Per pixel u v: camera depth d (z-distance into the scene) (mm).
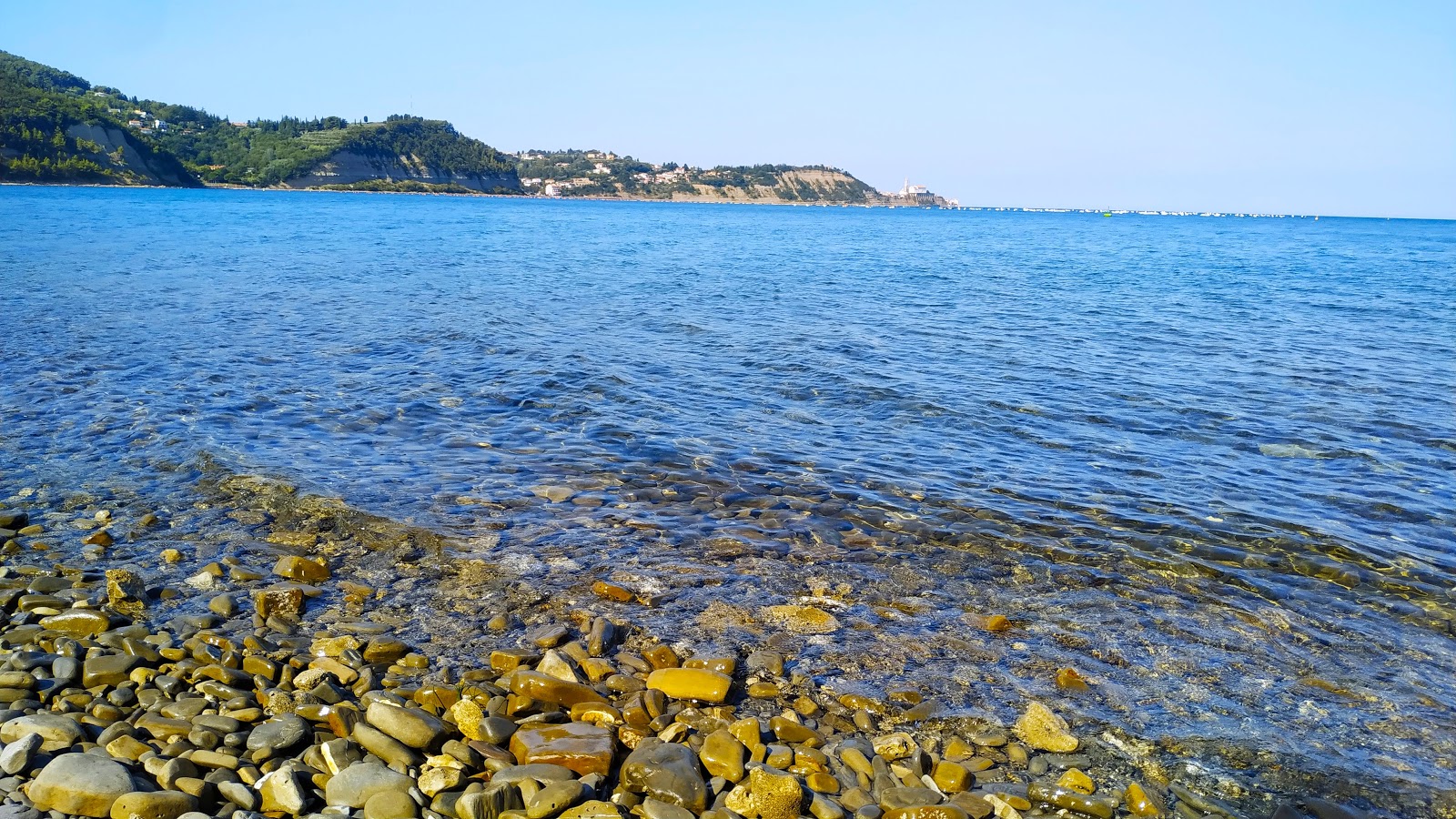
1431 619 6836
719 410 12125
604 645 5953
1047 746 5102
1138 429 11711
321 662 5527
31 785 4137
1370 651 6340
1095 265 40938
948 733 5227
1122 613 6805
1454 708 5645
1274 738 5266
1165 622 6691
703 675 5508
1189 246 64500
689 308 21969
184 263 29250
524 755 4680
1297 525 8539
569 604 6660
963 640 6332
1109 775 4871
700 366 14852
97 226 47844
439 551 7535
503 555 7496
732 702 5438
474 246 44062
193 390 12281
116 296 20797
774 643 6168
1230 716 5484
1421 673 6059
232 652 5617
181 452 9711
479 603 6633
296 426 10875
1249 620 6750
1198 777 4879
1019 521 8516
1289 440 11320
